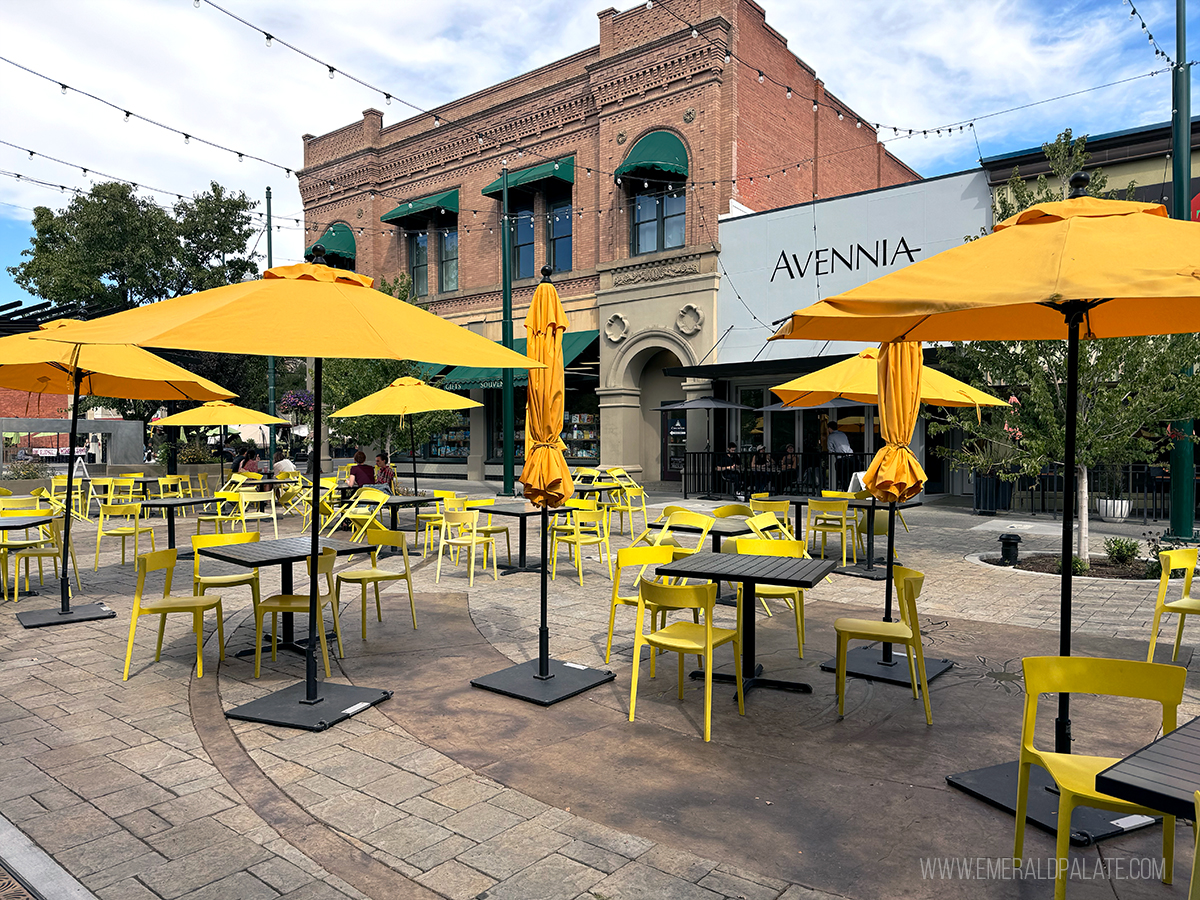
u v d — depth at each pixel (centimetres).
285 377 3133
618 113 2198
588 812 378
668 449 2311
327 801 391
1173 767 247
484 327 2600
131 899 307
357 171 2902
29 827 365
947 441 1959
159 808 384
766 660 634
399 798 394
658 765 432
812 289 1884
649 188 2175
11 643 681
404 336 477
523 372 2434
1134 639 684
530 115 2425
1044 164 1578
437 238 2748
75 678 586
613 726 491
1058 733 385
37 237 2634
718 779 414
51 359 712
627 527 1462
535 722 498
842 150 2605
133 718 505
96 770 428
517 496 1975
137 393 948
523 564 1044
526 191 2455
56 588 919
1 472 1841
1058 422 980
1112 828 356
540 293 582
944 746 458
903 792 399
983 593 874
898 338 476
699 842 349
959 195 1681
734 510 887
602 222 2253
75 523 1563
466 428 2772
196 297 530
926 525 1465
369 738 472
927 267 371
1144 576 953
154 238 2534
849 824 366
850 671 592
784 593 630
